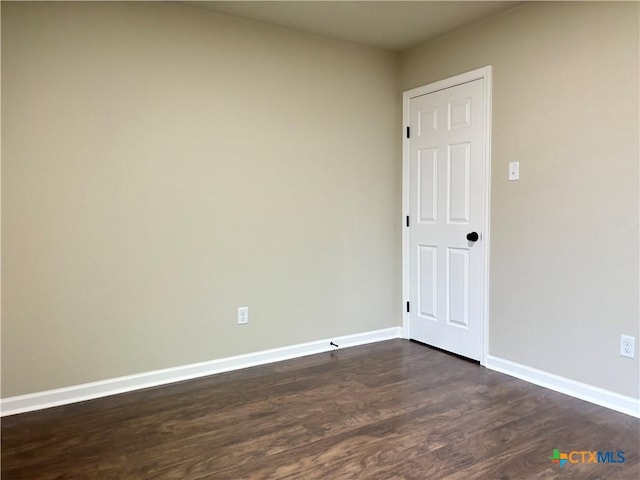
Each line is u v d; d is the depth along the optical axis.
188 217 2.86
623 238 2.37
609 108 2.40
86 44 2.51
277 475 1.84
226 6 2.82
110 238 2.62
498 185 2.98
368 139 3.62
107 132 2.58
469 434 2.17
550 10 2.65
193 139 2.85
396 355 3.38
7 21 2.31
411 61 3.61
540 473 1.85
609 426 2.24
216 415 2.38
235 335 3.09
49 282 2.47
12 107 2.34
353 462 1.93
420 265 3.63
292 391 2.70
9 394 2.40
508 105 2.90
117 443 2.09
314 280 3.41
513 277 2.92
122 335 2.69
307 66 3.28
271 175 3.16
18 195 2.37
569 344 2.63
